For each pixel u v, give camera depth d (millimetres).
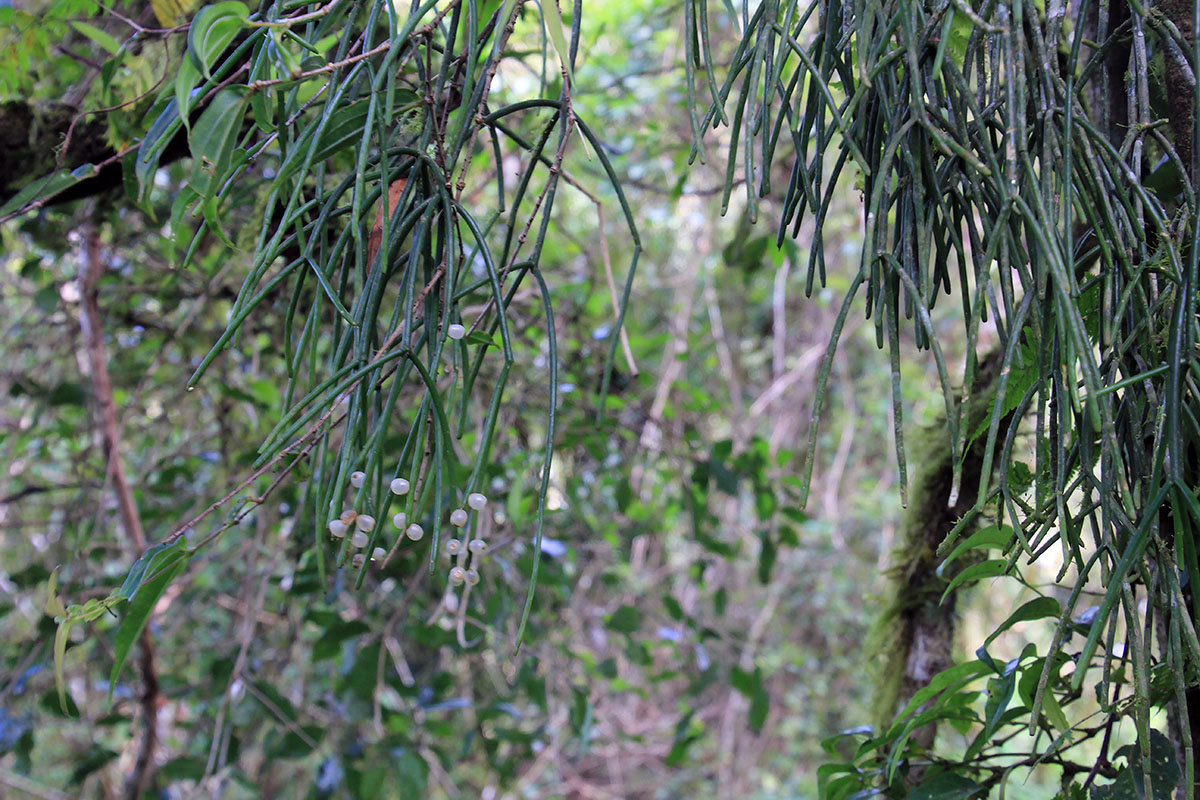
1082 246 664
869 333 3738
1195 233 512
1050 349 547
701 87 1845
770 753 3801
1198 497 554
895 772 825
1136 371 569
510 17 634
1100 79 633
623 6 2682
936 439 1103
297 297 590
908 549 1099
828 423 4133
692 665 2174
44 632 1685
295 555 1672
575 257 2268
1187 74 571
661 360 2438
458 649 1657
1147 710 493
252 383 1594
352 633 1512
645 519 2000
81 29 945
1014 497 634
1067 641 674
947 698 758
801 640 3910
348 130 590
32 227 1615
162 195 1569
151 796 1807
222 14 508
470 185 1808
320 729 1605
